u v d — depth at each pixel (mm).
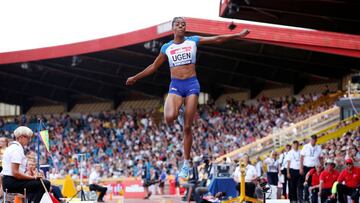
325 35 35969
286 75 55344
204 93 62656
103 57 56719
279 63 52750
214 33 39688
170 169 47750
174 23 12680
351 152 25969
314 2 32188
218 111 57312
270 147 41688
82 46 53531
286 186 27766
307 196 26219
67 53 54656
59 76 64812
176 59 12586
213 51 51906
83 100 69625
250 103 58719
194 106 12469
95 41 52688
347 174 23500
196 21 40250
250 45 49406
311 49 36406
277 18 35219
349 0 30578
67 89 66375
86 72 62312
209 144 51406
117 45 51250
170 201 30125
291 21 35219
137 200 34594
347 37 35344
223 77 58594
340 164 26094
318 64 50250
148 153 54531
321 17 33625
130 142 58188
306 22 35156
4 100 71250
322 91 53781
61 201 21375
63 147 61094
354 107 39719
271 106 53375
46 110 71500
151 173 40844
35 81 64938
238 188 23328
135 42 49750
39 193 16156
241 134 50375
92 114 66750
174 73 12617
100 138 60844
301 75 55062
